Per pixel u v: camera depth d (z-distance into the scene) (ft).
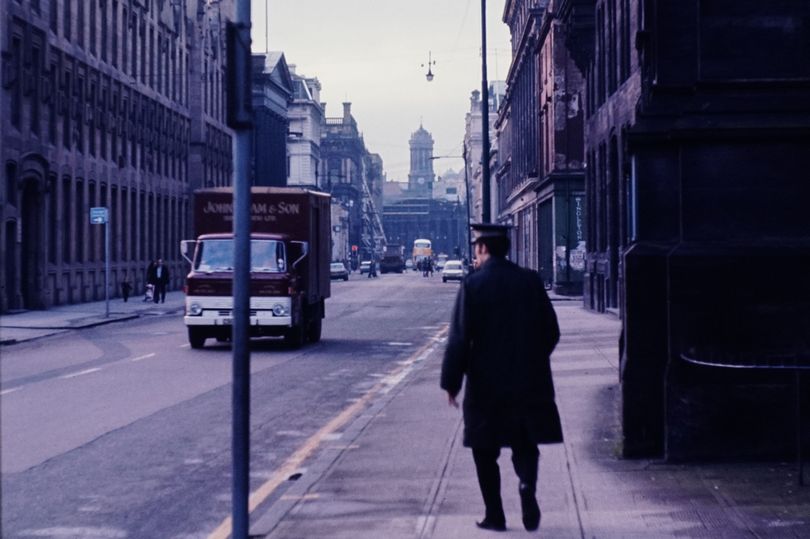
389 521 28.60
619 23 106.11
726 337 36.42
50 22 154.20
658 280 36.99
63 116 158.30
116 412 51.03
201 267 87.04
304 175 483.51
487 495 27.30
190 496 33.32
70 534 28.55
